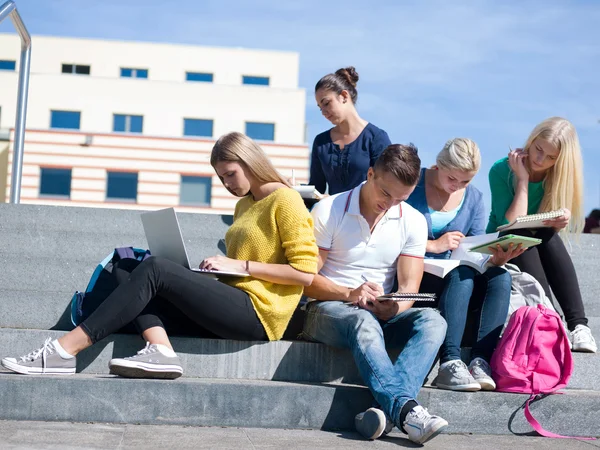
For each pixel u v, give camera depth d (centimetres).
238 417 301
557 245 369
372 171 332
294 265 324
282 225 327
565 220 358
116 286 334
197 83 2888
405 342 323
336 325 319
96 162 2684
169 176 2717
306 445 267
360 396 307
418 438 275
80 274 401
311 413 305
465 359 342
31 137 2648
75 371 316
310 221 330
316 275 337
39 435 260
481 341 337
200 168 2731
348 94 443
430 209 384
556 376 321
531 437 309
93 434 268
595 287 448
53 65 3278
